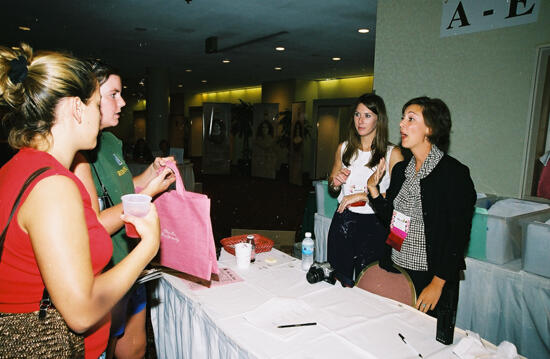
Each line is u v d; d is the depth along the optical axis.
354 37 6.19
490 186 2.83
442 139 1.63
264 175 11.16
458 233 1.52
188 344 1.45
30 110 0.74
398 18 3.26
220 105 11.68
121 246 1.42
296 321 1.25
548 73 2.49
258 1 4.52
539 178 2.59
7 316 0.75
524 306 1.97
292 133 9.99
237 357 1.13
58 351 0.78
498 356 1.05
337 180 2.16
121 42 7.16
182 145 17.38
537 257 1.93
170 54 8.20
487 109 2.79
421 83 3.15
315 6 4.66
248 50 7.50
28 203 0.68
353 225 2.20
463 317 2.24
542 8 2.46
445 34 2.97
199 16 5.25
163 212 1.27
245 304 1.37
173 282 1.56
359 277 1.79
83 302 0.66
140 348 1.66
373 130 2.18
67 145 0.80
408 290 1.60
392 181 1.82
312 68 9.40
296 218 6.12
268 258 1.86
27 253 0.72
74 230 0.68
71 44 7.45
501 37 2.67
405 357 1.07
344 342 1.13
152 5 4.80
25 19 5.63
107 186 1.37
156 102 9.86
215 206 6.91
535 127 2.58
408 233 1.65
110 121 1.31
